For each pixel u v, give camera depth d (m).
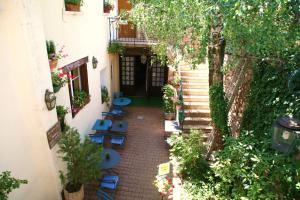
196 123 7.88
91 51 8.06
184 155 5.62
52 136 5.03
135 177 6.71
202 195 4.59
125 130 8.44
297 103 4.03
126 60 12.25
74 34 6.65
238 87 5.69
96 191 6.11
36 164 5.06
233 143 4.38
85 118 7.75
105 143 8.41
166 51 6.03
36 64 4.41
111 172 6.87
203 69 9.50
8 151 4.23
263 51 3.79
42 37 4.57
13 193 4.36
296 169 3.45
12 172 4.37
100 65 9.18
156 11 5.01
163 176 5.97
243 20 3.24
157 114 10.90
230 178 4.16
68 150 5.09
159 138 8.80
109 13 10.15
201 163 5.55
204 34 3.88
